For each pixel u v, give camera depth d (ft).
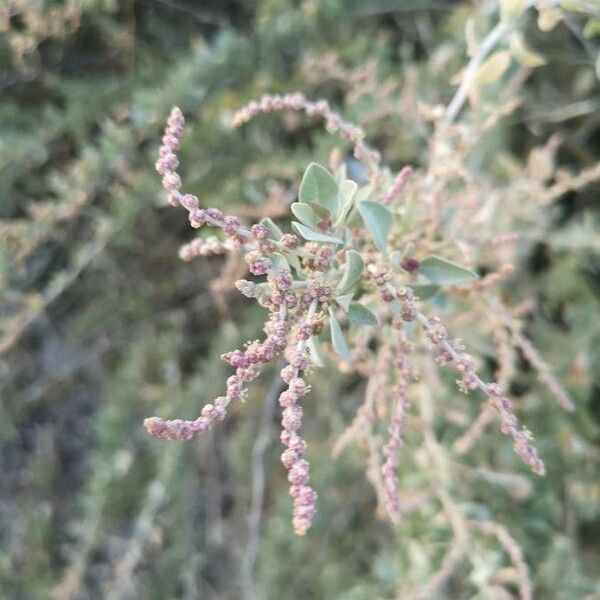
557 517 0.68
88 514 0.72
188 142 0.68
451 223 0.53
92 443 0.83
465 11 0.71
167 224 0.75
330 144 0.66
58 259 0.76
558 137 0.77
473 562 0.59
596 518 0.74
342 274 0.37
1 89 0.73
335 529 0.72
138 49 0.74
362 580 0.71
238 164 0.70
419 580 0.62
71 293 0.77
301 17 0.71
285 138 0.75
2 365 0.75
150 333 0.76
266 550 0.69
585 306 0.72
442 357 0.36
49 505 0.80
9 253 0.67
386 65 0.72
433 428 0.64
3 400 0.78
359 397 0.74
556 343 0.71
